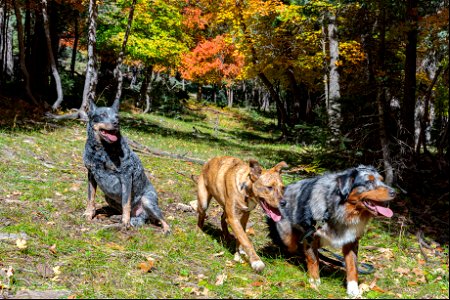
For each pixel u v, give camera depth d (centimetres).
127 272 489
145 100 3191
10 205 675
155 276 491
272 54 2312
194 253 586
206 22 2991
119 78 2016
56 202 722
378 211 473
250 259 539
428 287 539
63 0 2109
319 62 2177
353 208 488
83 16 2820
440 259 681
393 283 551
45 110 1756
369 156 1179
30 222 614
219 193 592
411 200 1054
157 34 2619
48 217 647
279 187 502
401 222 867
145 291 448
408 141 1258
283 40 2236
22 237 553
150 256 549
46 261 498
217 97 5259
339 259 635
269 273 532
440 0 1243
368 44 1478
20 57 1775
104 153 630
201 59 3278
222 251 603
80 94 2477
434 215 959
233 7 2169
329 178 523
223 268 539
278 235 592
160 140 1669
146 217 685
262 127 3803
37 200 716
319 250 673
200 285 477
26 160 959
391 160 1093
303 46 2219
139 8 2427
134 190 662
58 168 951
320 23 1941
